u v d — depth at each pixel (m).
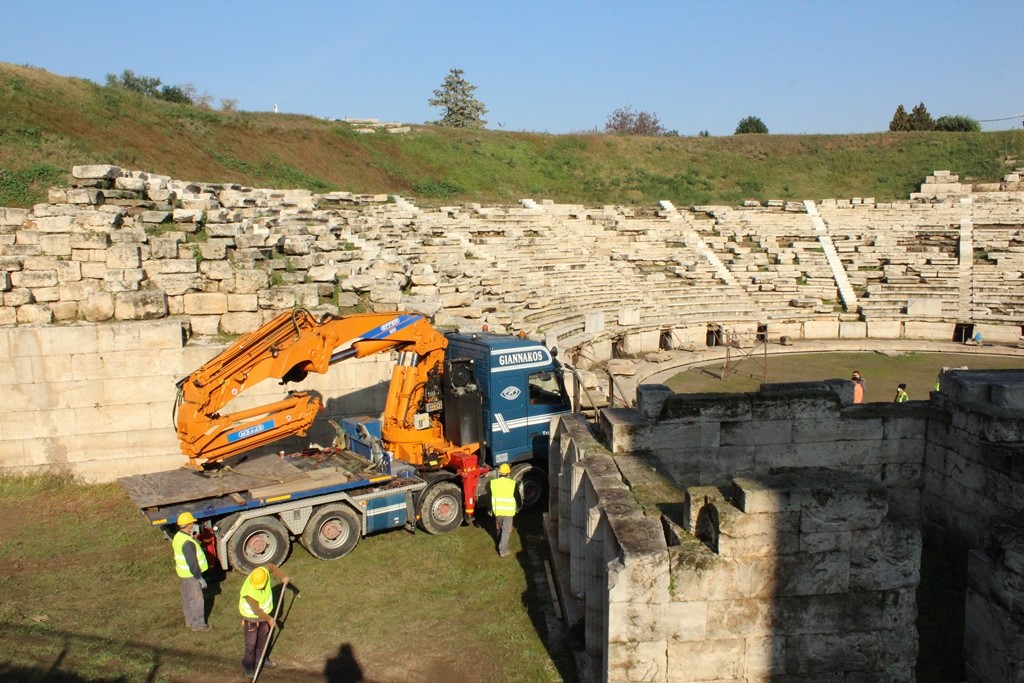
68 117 30.22
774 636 6.19
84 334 13.83
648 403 9.80
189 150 34.59
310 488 10.70
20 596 9.54
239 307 15.54
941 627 8.46
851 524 6.10
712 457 10.06
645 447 9.72
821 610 6.18
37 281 14.48
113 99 34.56
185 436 10.78
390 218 28.72
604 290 30.36
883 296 33.41
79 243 15.55
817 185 51.00
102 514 12.62
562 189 48.72
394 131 49.38
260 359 11.09
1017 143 50.59
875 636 6.23
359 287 16.89
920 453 10.73
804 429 10.37
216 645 8.66
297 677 8.02
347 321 11.51
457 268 22.38
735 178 52.47
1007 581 6.70
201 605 8.98
